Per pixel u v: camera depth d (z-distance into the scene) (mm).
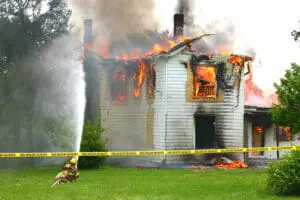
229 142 30609
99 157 27078
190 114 30344
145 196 14906
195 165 29453
